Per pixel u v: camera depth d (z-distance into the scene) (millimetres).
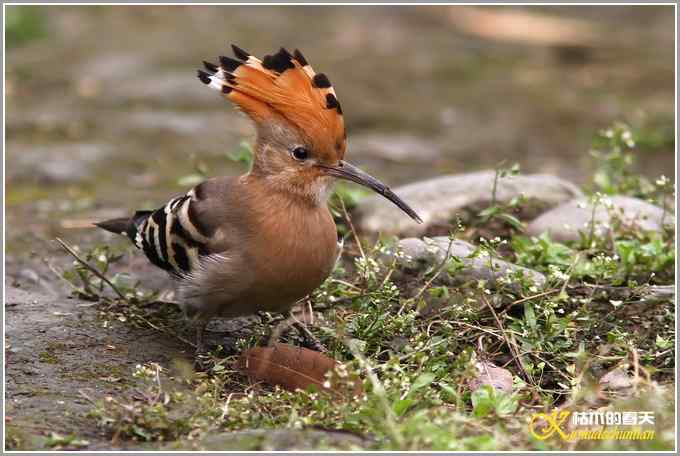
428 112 22609
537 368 9242
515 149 19875
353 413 7863
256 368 9031
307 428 7707
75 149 19469
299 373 8875
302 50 27656
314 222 9344
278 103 9320
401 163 18922
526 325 9578
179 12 32156
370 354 9484
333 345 9633
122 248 13625
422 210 12477
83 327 10141
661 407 7902
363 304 9789
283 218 9211
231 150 19625
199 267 9375
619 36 29547
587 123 21500
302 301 10406
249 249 9164
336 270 10656
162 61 26109
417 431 7332
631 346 8859
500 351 9664
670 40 28953
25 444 7641
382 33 29797
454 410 8453
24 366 9164
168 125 21344
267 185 9320
